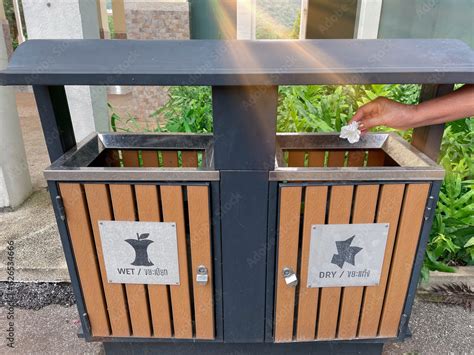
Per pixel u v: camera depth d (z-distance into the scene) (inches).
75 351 71.9
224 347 64.6
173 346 64.7
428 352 72.1
